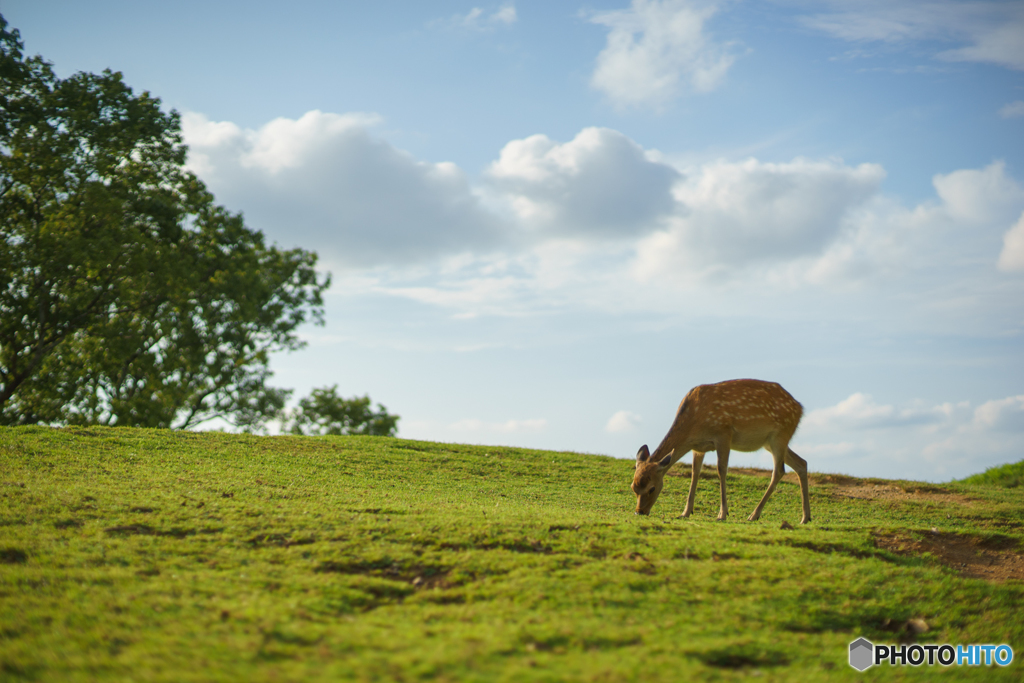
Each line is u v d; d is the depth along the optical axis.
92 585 5.82
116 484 10.02
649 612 5.85
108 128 25.80
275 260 34.62
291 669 4.36
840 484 16.75
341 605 5.71
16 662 4.38
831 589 6.67
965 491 15.65
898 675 5.19
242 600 5.62
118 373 30.84
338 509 9.03
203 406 33.41
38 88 25.25
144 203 26.62
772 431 10.94
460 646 4.86
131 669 4.30
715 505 13.60
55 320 26.45
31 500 8.49
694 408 11.05
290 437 17.14
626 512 11.82
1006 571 8.30
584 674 4.55
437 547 7.30
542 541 7.60
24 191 25.61
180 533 7.56
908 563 7.94
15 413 27.98
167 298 29.28
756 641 5.44
